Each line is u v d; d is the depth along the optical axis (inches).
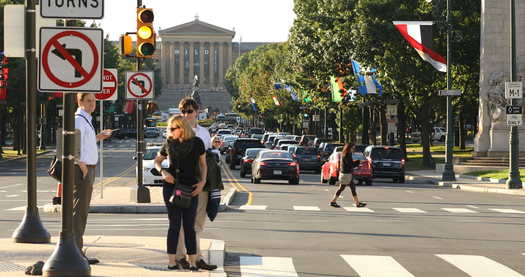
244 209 1882.4
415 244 1246.9
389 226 1533.0
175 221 896.9
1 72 4318.4
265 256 1086.4
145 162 2677.2
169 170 888.9
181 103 950.4
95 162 951.6
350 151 1989.4
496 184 3029.0
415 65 4057.6
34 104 1143.0
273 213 1786.4
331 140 7539.4
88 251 1031.6
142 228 1432.1
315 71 5083.7
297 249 1165.1
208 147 959.0
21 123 6146.7
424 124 4409.5
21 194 2410.2
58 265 794.2
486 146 3922.2
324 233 1389.0
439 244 1251.2
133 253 1018.1
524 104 3843.5
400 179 3388.3
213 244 1115.9
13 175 3671.3
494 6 3868.1
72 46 792.3
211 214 956.0
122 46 1846.7
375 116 5807.1
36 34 1140.5
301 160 4126.5
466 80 4500.5
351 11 4399.6
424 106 4387.3
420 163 4724.4
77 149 904.3
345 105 5315.0
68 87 790.5
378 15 4106.8
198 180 885.8
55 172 915.4
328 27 4687.5
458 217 1758.1
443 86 4394.7
